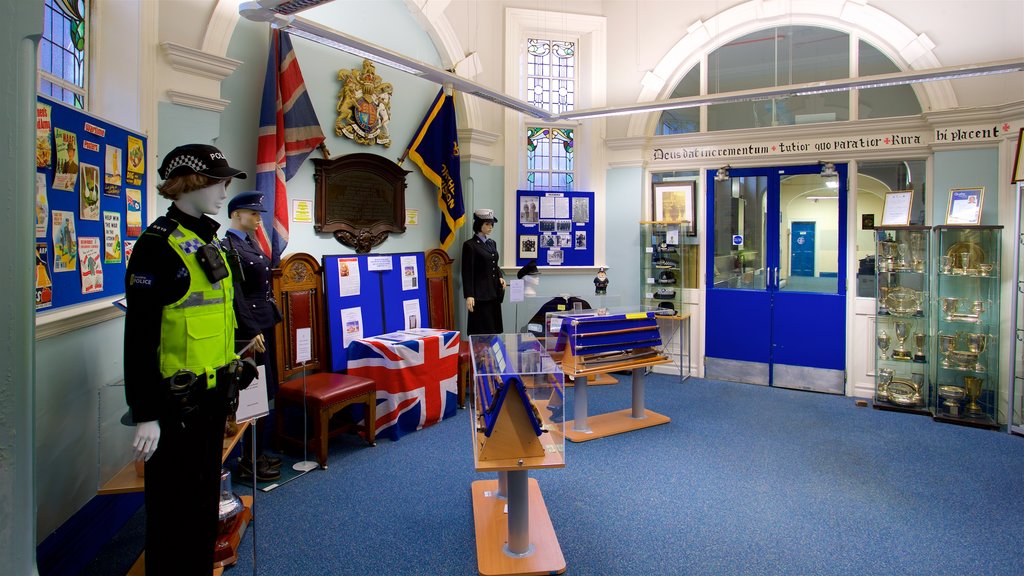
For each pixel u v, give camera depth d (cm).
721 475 352
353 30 460
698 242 603
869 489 333
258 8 301
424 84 531
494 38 586
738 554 263
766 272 575
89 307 241
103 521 265
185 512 196
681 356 592
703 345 605
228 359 213
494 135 580
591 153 618
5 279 96
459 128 559
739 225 584
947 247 472
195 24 338
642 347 426
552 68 623
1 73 95
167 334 189
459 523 291
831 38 540
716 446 402
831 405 505
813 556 262
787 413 481
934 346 483
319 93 440
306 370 413
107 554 260
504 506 300
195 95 335
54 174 218
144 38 304
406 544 271
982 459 380
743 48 575
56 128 218
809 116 553
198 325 195
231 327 215
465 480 341
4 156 95
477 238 513
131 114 299
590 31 614
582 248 620
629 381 586
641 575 247
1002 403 454
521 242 604
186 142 334
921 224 502
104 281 257
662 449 396
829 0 530
